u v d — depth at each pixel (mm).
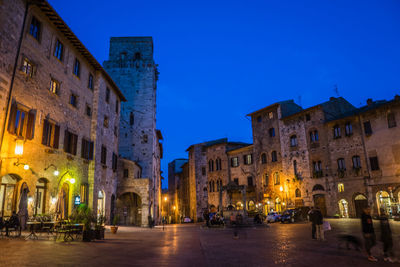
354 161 35750
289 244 13492
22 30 17094
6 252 9891
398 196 31156
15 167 16172
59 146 20875
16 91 16578
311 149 40406
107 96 29844
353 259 9469
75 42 23062
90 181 25031
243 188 32250
